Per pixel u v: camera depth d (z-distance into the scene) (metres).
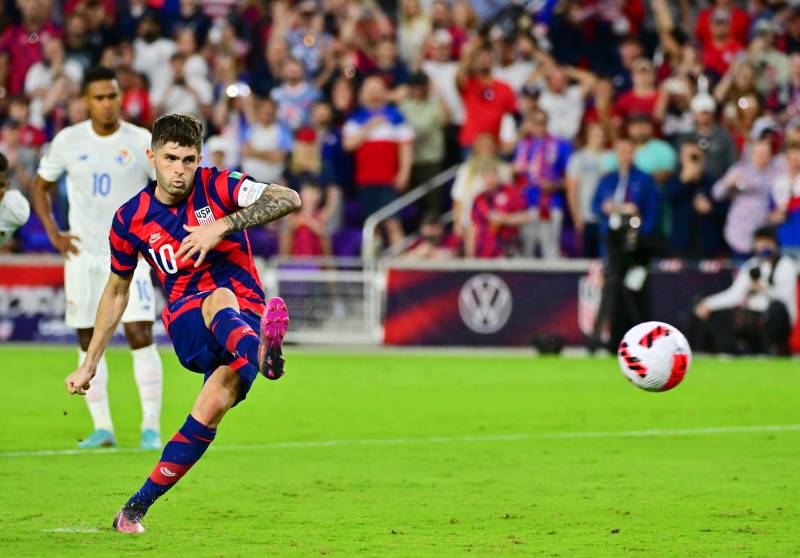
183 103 77.00
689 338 65.31
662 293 65.94
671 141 71.88
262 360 20.39
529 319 67.69
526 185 70.56
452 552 20.75
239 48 80.81
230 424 39.84
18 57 80.06
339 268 69.94
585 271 67.00
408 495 26.92
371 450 34.25
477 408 44.00
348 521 23.81
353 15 79.00
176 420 40.53
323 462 31.97
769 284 63.53
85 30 80.31
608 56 79.00
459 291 68.62
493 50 77.31
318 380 52.94
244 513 24.66
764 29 76.06
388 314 69.12
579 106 75.44
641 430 38.47
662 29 77.56
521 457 32.88
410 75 78.44
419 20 82.44
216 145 68.88
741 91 73.12
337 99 76.19
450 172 75.31
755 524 23.50
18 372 54.22
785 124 73.31
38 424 39.31
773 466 31.19
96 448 34.31
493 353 66.75
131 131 34.38
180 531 22.64
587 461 32.16
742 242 67.75
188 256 21.73
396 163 73.88
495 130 73.69
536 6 82.06
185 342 22.88
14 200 31.73
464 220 71.44
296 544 21.42
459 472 30.31
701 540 21.89
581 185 70.25
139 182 34.41
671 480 29.00
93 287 34.38
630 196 64.62
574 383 51.84
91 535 22.09
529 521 23.83
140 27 79.69
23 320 68.69
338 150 75.06
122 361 58.97
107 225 34.25
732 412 42.72
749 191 67.38
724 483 28.53
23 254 72.19
